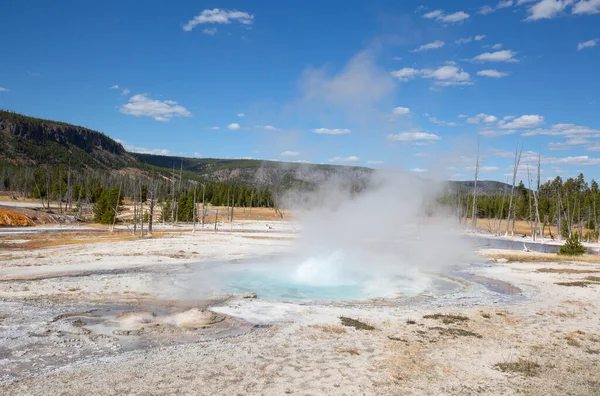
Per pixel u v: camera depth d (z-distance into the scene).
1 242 40.31
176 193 114.38
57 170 141.50
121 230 60.75
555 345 12.93
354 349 12.22
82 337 12.93
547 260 36.03
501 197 100.81
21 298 17.78
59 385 9.46
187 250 36.44
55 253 32.78
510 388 9.73
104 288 20.09
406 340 13.18
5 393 9.00
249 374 10.23
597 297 20.34
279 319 15.42
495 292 21.67
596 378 10.39
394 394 9.29
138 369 10.45
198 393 9.12
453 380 10.12
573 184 115.31
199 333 13.61
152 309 16.61
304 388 9.49
